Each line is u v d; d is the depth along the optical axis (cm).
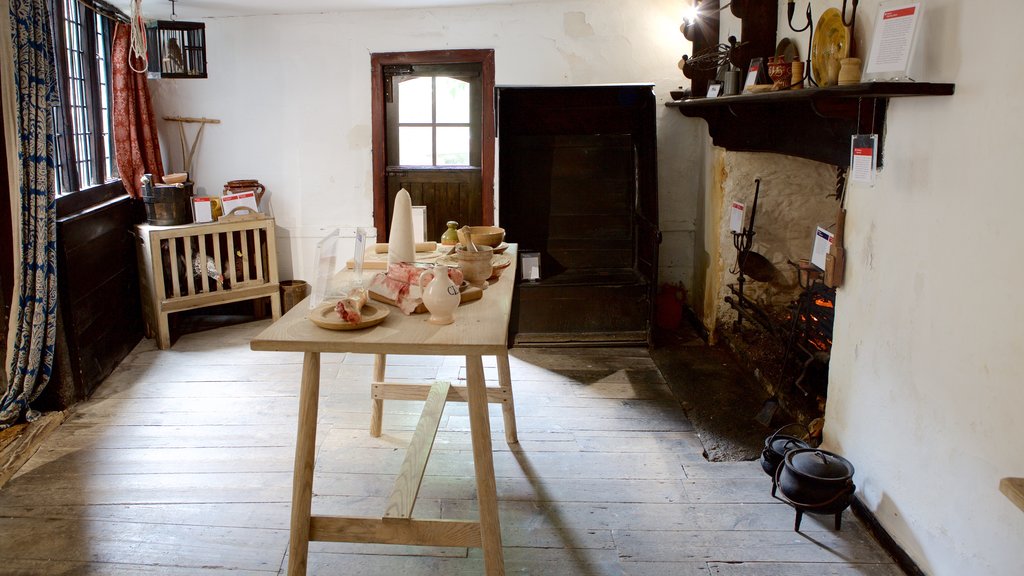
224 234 541
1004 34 210
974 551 224
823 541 283
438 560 273
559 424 388
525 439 370
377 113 559
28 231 363
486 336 222
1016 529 206
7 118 343
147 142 526
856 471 301
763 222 491
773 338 473
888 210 274
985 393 218
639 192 526
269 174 576
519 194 532
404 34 547
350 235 580
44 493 315
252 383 443
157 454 352
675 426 386
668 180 555
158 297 496
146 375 455
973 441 224
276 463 344
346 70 556
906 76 259
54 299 385
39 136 366
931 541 247
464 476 333
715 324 510
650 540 284
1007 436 209
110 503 308
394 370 466
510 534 288
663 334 537
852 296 304
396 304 255
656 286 496
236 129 570
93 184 484
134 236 513
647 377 454
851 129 300
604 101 521
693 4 500
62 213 414
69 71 448
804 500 283
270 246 546
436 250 342
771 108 395
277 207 581
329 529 243
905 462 263
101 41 504
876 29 263
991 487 216
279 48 556
